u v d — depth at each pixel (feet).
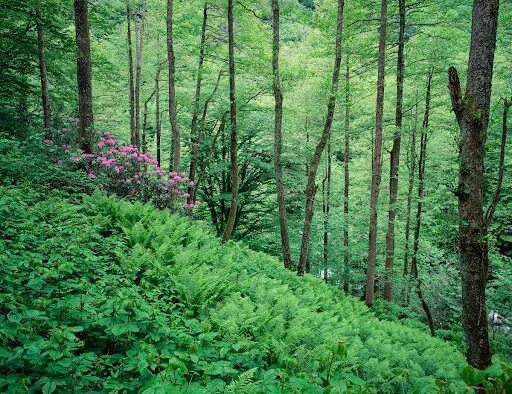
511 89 39.22
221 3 44.96
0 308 12.14
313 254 59.62
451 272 42.39
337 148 67.05
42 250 16.06
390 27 44.32
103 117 76.18
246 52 50.62
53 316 12.71
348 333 22.63
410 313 43.80
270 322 18.57
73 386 10.15
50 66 46.44
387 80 58.59
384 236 58.18
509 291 34.50
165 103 74.13
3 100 42.88
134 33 72.02
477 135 14.40
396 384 18.35
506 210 38.01
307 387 10.77
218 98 58.65
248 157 61.05
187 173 66.54
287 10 38.96
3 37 38.60
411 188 45.34
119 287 16.07
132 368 11.29
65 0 42.57
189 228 30.35
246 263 30.25
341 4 34.99
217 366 11.48
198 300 19.21
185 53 57.21
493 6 14.08
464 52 44.60
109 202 27.81
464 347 36.88
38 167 28.19
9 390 9.10
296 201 63.57
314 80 54.19
